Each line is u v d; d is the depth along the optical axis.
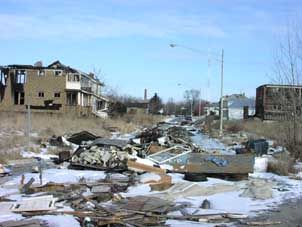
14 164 24.05
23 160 25.20
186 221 12.70
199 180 19.23
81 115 77.56
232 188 17.70
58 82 81.44
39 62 84.50
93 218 12.44
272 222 12.73
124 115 92.88
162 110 157.38
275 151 31.41
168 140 36.75
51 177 19.95
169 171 21.48
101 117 80.38
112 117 86.62
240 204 15.27
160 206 14.09
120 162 22.20
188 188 17.14
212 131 58.91
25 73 81.62
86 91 87.94
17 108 80.31
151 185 17.42
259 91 94.25
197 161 20.88
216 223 12.59
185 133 50.44
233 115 124.62
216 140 46.78
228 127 64.12
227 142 42.84
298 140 29.48
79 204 14.23
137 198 15.18
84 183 17.91
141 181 18.50
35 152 28.81
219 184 18.39
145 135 41.25
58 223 12.05
